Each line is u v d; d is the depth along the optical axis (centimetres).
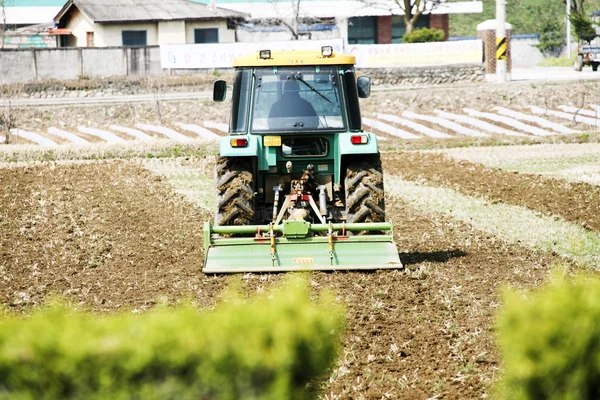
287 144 3125
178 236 3722
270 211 3228
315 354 1187
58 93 10750
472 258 3259
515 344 1193
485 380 1903
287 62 3122
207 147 6994
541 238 3609
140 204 4550
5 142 8200
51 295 2734
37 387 1140
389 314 2481
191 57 11475
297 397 1201
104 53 11550
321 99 3122
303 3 16138
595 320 1173
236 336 1156
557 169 5722
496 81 10638
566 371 1164
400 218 4159
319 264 2925
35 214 4241
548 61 17262
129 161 6269
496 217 4128
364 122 8769
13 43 14538
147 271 3069
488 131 8369
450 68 11106
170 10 14288
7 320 1229
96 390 1145
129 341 1146
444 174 5616
